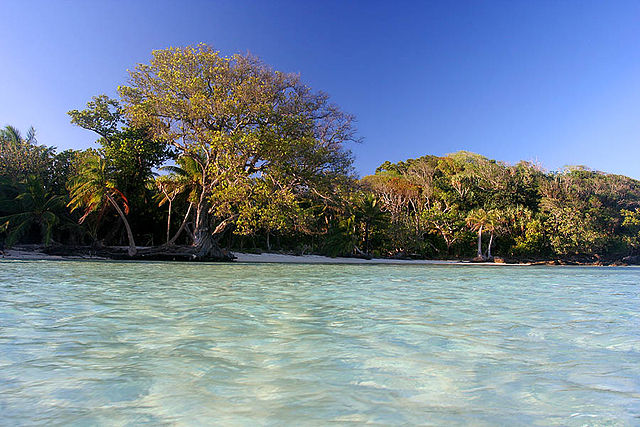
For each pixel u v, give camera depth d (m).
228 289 9.07
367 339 4.24
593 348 3.95
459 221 49.69
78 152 32.91
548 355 3.67
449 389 2.74
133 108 26.19
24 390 2.64
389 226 45.53
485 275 18.19
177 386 2.74
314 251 41.53
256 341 4.09
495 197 55.97
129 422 2.16
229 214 25.81
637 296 9.13
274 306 6.50
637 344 4.13
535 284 12.79
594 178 56.16
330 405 2.43
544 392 2.69
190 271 15.66
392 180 55.81
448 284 12.11
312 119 29.73
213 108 25.70
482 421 2.21
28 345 3.80
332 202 32.03
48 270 14.24
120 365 3.21
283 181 27.62
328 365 3.28
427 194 56.53
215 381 2.86
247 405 2.42
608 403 2.50
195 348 3.78
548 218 48.62
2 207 26.59
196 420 2.19
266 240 42.34
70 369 3.09
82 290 8.27
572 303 7.58
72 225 29.11
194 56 26.50
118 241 34.28
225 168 25.02
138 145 30.16
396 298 7.98
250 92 25.38
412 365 3.31
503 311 6.36
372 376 3.01
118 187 29.58
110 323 4.90
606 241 47.44
